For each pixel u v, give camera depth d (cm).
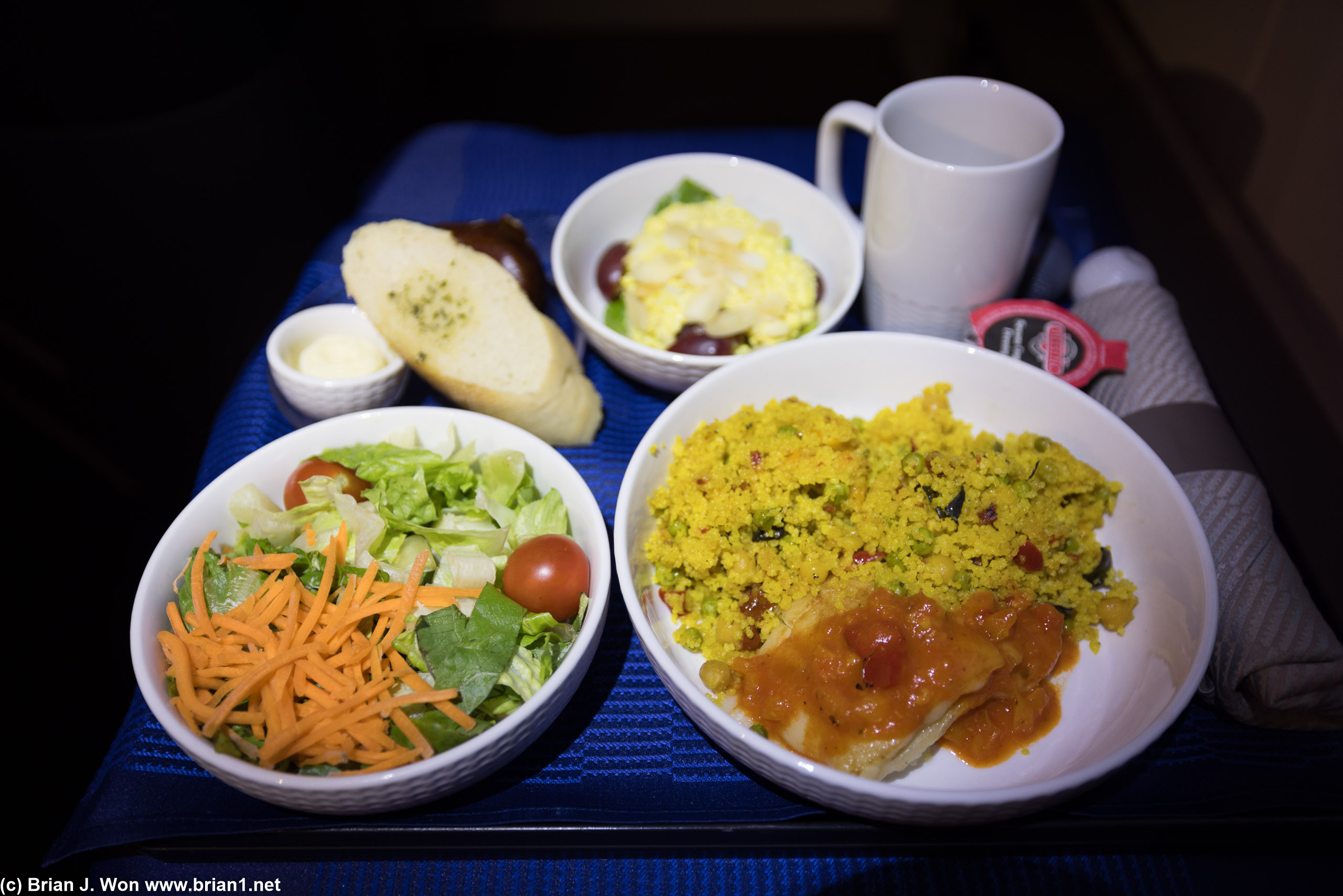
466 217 49
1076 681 32
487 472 34
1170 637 31
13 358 60
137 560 59
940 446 36
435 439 36
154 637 30
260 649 30
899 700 28
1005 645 30
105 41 57
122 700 54
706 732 28
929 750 30
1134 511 33
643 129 99
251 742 28
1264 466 46
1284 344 45
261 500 33
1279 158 47
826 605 31
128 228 62
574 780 31
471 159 53
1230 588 32
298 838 29
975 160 41
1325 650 30
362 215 49
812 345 36
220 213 68
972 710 30
